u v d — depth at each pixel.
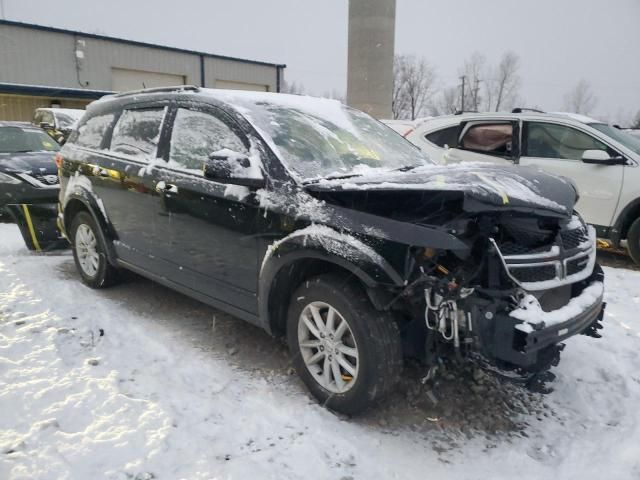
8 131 8.64
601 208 6.51
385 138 4.39
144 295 4.99
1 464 2.54
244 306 3.57
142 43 30.77
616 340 4.18
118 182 4.51
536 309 2.72
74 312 4.47
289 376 3.56
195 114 4.00
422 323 2.95
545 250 2.97
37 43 27.38
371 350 2.89
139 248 4.43
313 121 3.97
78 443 2.74
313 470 2.64
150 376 3.47
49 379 3.35
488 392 3.46
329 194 3.09
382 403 3.29
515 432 3.08
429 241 2.67
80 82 29.00
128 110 4.75
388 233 2.79
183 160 3.99
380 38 16.67
